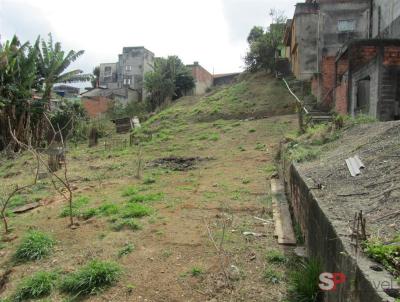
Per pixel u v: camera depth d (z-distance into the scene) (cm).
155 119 2627
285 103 2220
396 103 1098
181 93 3956
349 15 2061
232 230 635
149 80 3781
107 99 4272
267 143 1575
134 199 882
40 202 973
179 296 446
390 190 417
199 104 2695
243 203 794
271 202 780
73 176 1311
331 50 2081
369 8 1975
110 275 491
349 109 1329
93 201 917
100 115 3812
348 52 1292
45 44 2539
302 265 470
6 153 2075
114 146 2119
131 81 4991
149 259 547
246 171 1145
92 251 594
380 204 395
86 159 1748
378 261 262
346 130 915
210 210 762
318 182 538
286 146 1042
